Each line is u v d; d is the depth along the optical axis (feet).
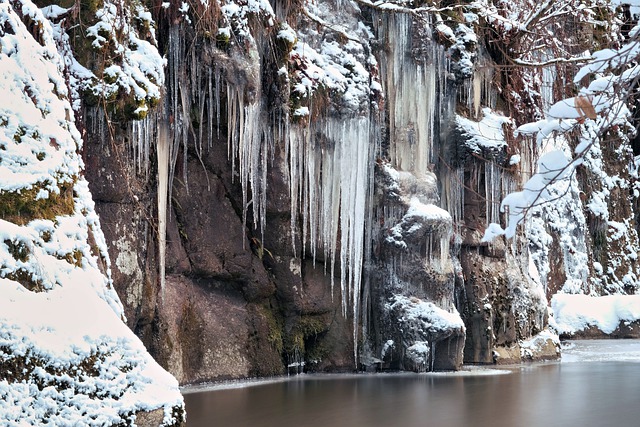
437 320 50.52
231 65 41.70
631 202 97.76
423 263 51.44
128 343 25.22
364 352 51.42
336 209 48.78
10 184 25.11
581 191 86.94
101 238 28.02
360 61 50.08
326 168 48.32
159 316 40.27
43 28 28.58
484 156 55.72
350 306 51.11
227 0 41.70
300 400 39.19
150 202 39.19
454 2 55.42
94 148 34.76
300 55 46.73
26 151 25.91
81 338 24.22
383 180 51.80
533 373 51.93
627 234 93.50
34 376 22.93
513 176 57.52
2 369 22.47
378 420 34.83
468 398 41.04
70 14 33.60
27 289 24.06
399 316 50.93
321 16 49.57
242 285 46.26
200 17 39.32
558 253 81.35
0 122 25.72
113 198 35.70
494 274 57.88
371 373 50.60
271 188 46.39
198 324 43.57
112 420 23.48
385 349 51.21
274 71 44.70
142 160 38.86
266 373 46.88
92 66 34.09
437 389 43.91
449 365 51.85
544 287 76.07
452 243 55.42
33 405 22.61
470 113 56.39
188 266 43.37
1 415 21.91
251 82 42.55
